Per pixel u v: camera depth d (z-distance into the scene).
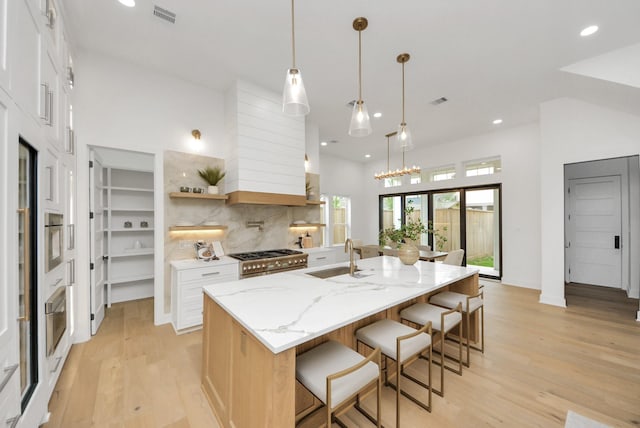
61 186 2.19
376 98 3.95
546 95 3.86
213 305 1.90
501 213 5.41
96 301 3.06
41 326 1.60
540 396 1.98
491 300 4.27
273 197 3.76
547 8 2.23
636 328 3.18
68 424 1.69
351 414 1.80
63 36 2.25
